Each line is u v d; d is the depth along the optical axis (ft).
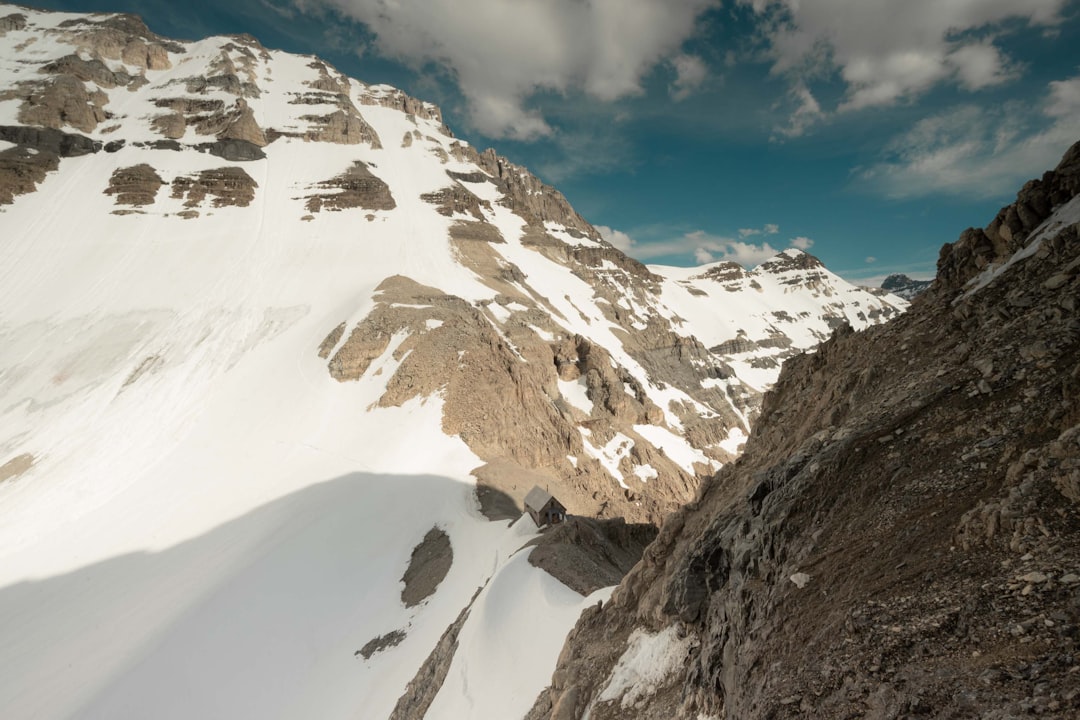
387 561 174.50
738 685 40.29
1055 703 22.22
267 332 342.03
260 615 151.53
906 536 36.58
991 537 31.48
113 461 243.19
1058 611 25.48
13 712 131.44
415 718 94.02
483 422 258.57
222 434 258.16
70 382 300.40
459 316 326.24
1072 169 54.03
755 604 45.14
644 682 58.13
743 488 66.59
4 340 331.36
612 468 316.40
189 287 388.16
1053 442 32.50
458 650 100.68
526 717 73.41
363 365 291.79
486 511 194.29
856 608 34.32
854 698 29.66
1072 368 37.24
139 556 187.42
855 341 72.95
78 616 163.53
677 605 58.13
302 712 122.31
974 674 25.85
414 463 224.53
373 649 136.36
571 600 96.53
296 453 237.86
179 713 127.13
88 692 133.08
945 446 40.96
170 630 147.84
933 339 55.57
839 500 44.47
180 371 305.94
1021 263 51.93
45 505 217.15
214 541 189.67
